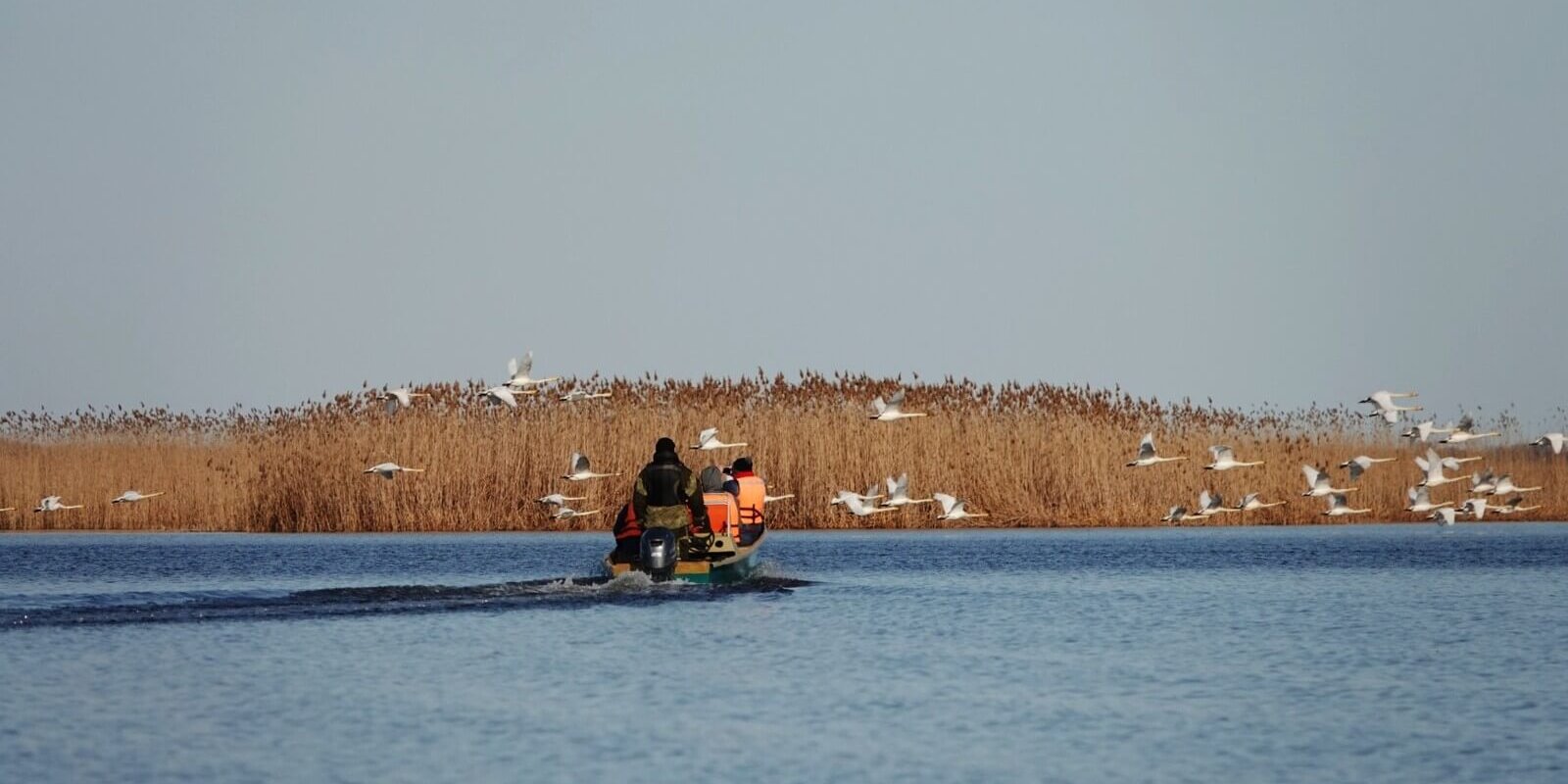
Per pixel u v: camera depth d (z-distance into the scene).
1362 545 193.50
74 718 73.81
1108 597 127.38
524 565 157.62
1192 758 67.00
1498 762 66.50
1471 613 117.94
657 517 123.00
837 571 150.75
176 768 64.12
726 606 117.06
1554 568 157.88
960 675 86.75
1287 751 68.31
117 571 149.75
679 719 73.94
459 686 82.12
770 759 66.06
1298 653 96.25
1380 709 77.75
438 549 180.75
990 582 139.38
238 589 128.88
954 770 64.44
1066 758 66.69
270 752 67.00
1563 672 89.00
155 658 91.38
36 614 108.31
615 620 108.31
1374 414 142.75
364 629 103.50
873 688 82.38
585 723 72.88
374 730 71.31
